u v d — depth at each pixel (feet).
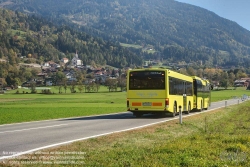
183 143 40.32
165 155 32.99
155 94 87.10
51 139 45.62
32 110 157.38
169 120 78.48
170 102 88.63
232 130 61.67
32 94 477.36
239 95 410.93
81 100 318.86
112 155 33.01
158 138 47.44
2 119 99.91
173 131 57.21
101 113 131.13
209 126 67.97
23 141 43.68
